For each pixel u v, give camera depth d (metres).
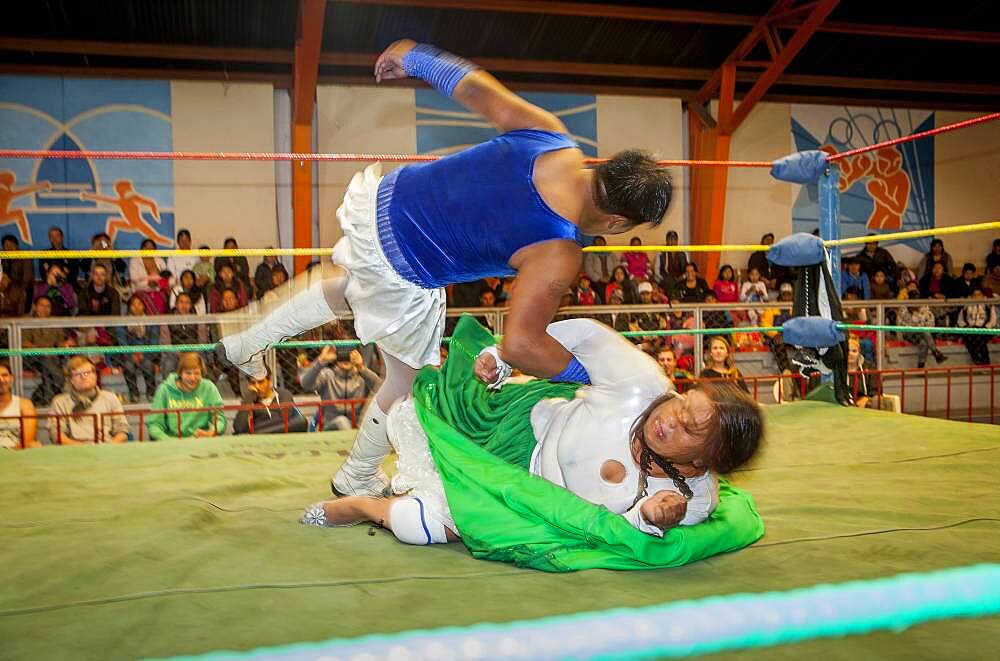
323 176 9.90
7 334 6.09
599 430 2.01
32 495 2.70
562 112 10.81
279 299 2.35
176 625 1.54
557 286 1.88
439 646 1.42
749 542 2.07
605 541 1.89
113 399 4.61
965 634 1.48
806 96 11.57
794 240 4.26
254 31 9.10
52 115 9.12
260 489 2.82
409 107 10.18
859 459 3.21
